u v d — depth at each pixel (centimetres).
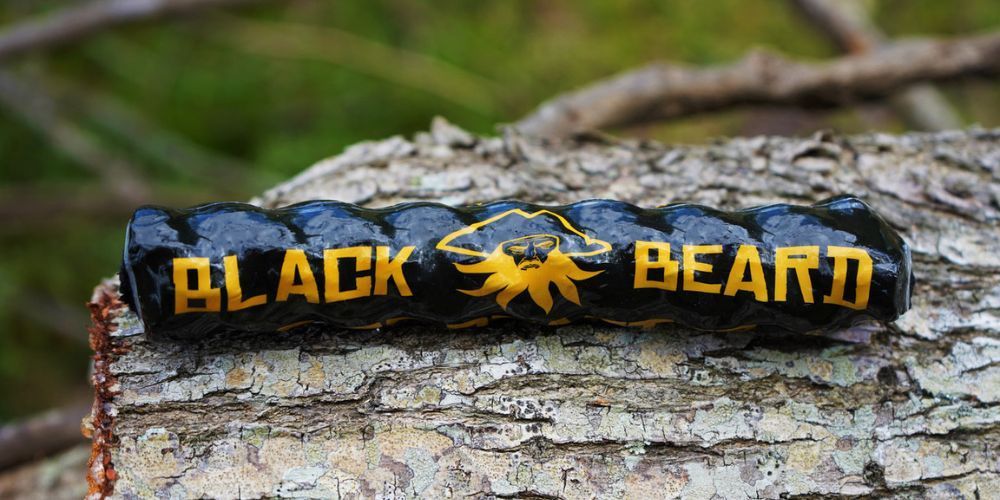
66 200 43
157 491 23
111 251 44
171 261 23
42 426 31
